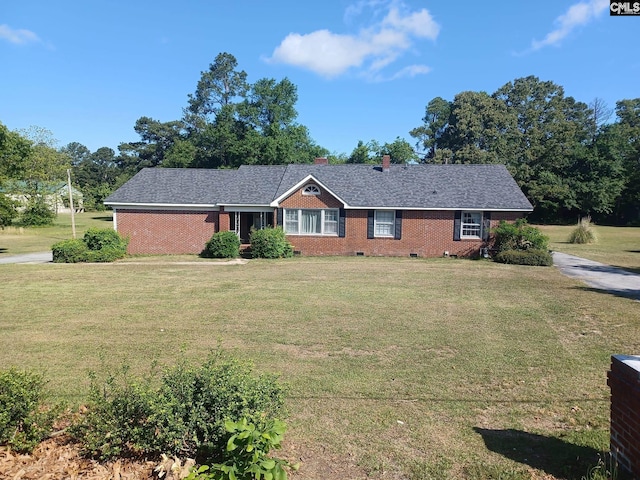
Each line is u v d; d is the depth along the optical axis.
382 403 6.33
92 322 11.06
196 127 71.69
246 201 27.17
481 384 7.05
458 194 26.59
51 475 4.15
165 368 5.19
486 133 63.00
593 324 10.71
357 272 19.58
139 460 4.40
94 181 103.62
